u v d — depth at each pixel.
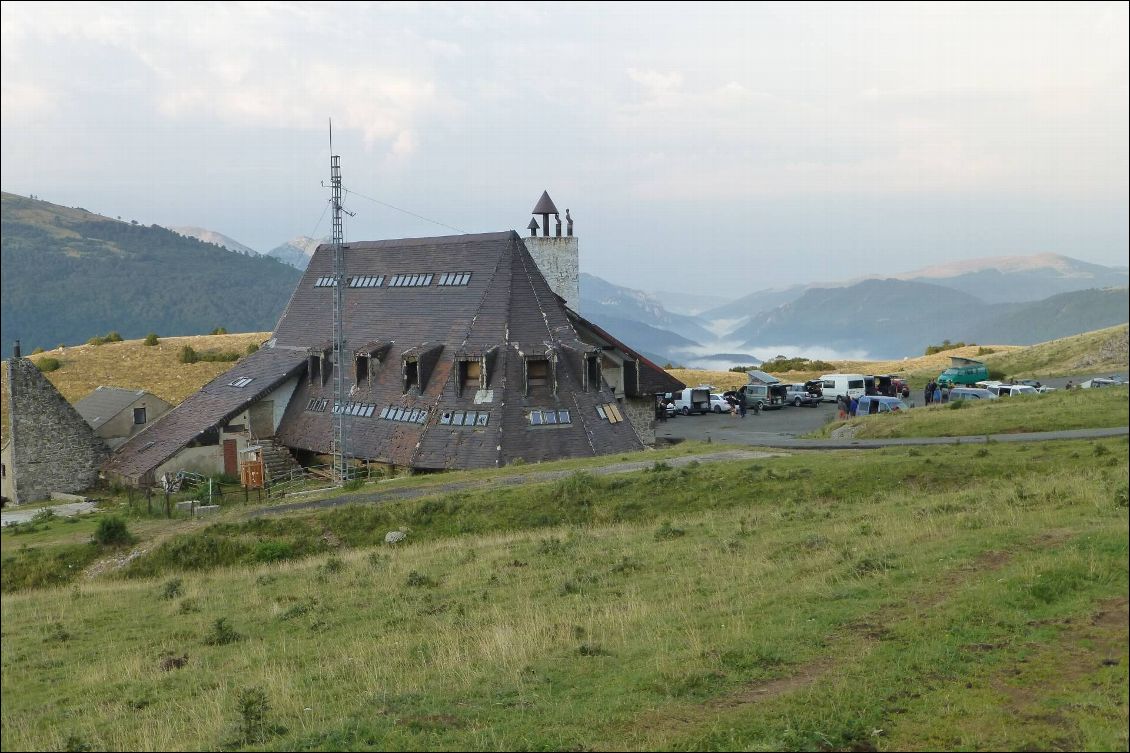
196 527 50.41
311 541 46.84
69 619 35.06
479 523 46.22
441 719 17.67
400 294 84.31
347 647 25.88
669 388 83.44
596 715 17.20
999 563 25.14
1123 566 23.25
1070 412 56.16
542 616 25.59
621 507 45.22
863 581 25.08
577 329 80.50
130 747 18.78
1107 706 16.34
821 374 133.00
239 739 17.97
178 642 29.72
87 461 77.31
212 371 125.81
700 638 21.52
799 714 16.58
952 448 48.00
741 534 35.41
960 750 15.27
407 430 70.06
